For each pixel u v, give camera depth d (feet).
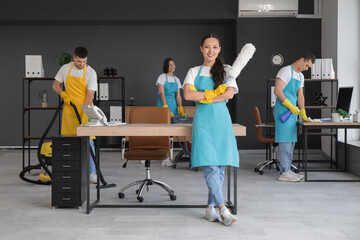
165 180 16.56
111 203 12.80
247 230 9.97
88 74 14.87
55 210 11.94
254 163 21.29
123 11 24.91
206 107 10.32
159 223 10.57
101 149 26.76
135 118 14.14
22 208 12.19
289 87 16.42
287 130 16.37
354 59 21.25
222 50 27.07
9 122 27.25
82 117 14.90
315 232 9.81
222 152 10.22
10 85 27.12
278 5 24.39
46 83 27.17
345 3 21.30
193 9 24.91
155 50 27.22
